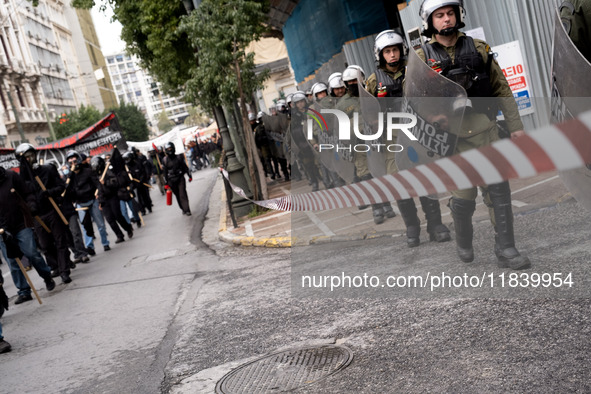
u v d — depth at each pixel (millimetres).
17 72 57812
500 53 8336
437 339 3566
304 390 3455
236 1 12234
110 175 14625
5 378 5332
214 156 41438
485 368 3076
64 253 10250
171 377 4348
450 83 2371
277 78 44906
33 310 8391
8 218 9109
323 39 17609
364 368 3527
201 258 9633
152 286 8195
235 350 4570
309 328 4555
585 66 1992
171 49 17234
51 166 10539
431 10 3324
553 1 7637
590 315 3232
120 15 18016
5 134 52781
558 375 2816
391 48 3869
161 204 23625
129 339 5723
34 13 71250
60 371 5180
